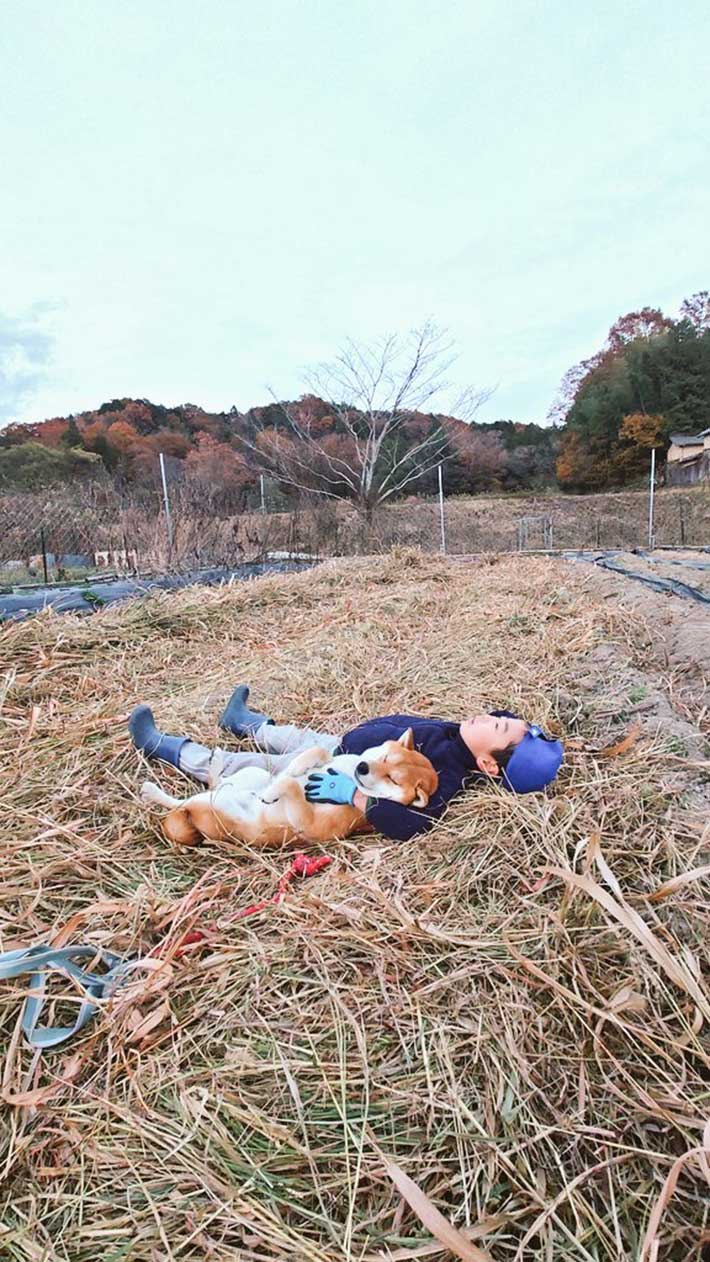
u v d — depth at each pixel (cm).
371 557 897
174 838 185
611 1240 93
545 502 2716
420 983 131
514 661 333
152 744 229
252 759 217
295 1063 116
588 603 469
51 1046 121
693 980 123
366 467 1677
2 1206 99
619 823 178
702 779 197
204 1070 116
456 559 902
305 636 420
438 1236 88
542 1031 120
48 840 181
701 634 355
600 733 243
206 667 360
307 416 2092
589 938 137
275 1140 104
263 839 181
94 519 966
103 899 161
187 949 141
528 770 194
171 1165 102
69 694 305
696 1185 100
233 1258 91
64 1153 104
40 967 132
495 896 155
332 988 130
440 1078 113
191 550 887
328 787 185
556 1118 107
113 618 437
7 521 915
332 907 151
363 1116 108
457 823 184
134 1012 126
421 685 298
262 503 1245
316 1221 95
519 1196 98
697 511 2445
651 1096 110
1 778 215
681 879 138
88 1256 92
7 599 536
